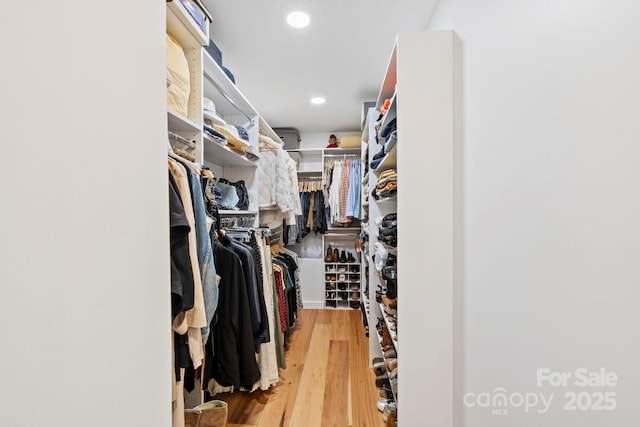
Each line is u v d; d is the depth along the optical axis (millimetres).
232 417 1773
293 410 1840
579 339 652
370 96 2846
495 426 1003
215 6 1604
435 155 1324
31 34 331
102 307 415
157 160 536
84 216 391
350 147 3754
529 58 806
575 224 657
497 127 973
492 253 1013
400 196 1335
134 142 483
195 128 1326
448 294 1332
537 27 771
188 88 1295
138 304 482
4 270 307
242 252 1740
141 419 481
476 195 1127
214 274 1101
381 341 2117
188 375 1193
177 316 894
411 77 1325
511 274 903
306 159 4184
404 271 1340
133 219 477
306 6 1606
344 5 1601
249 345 1691
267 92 2748
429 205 1330
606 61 573
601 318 598
